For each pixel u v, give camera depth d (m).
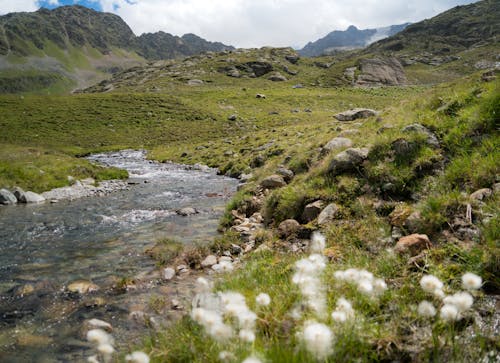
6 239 11.69
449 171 7.97
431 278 3.29
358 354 3.36
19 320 6.23
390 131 10.95
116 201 18.56
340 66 163.88
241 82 148.38
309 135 30.25
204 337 3.65
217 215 14.52
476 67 183.12
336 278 4.43
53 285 7.79
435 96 13.51
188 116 71.69
